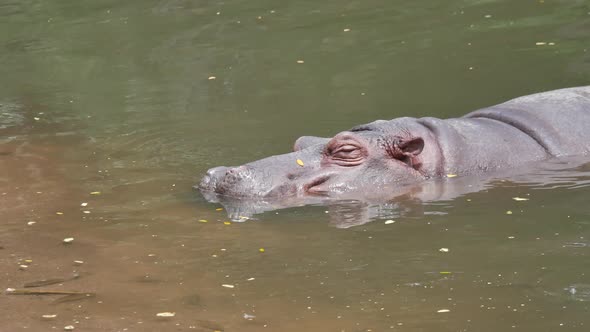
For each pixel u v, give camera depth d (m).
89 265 22.75
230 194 27.70
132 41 49.16
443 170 28.36
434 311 18.97
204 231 24.80
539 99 31.58
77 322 19.38
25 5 57.81
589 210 24.69
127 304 20.23
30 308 20.22
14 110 40.34
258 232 24.48
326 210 26.08
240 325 18.86
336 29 48.31
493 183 27.48
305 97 39.38
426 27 47.38
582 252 21.69
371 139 28.27
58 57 47.66
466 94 38.06
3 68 46.50
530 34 44.75
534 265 21.09
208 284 21.14
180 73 43.75
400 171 28.16
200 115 38.06
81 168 32.22
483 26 46.59
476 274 20.77
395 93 38.94
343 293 20.17
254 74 42.84
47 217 26.81
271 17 51.31
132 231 25.16
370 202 26.58
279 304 19.80
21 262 23.14
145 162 32.66
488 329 18.00
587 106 30.92
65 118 38.94
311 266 21.86
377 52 44.38
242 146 33.81
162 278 21.67
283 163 28.14
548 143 29.55
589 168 28.30
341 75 41.84
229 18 51.75
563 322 18.08
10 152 34.66
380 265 21.64
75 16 54.72
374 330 18.27
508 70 40.44
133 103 40.31
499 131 29.66
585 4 48.19
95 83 43.44
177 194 28.52
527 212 24.86
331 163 28.12
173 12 53.75
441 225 24.22
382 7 51.31
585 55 41.25
